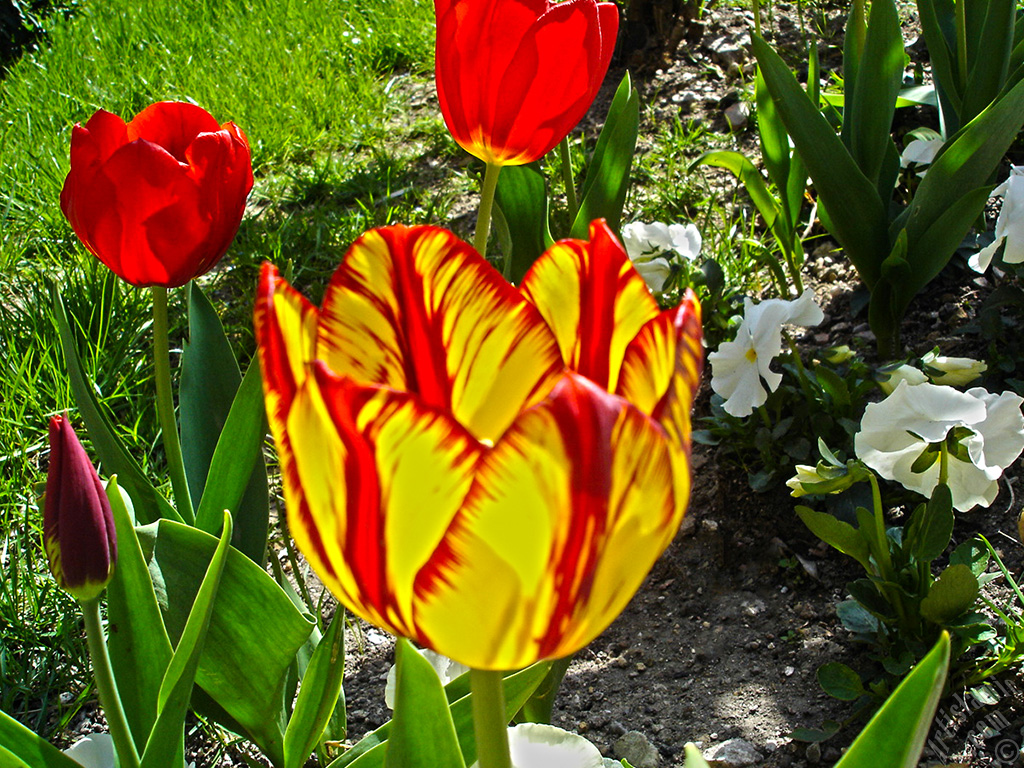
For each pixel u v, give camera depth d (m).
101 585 0.64
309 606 0.88
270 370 0.46
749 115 1.41
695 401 1.06
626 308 0.53
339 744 0.83
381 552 0.43
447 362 0.57
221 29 2.16
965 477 0.83
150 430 1.08
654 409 0.43
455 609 0.42
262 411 0.77
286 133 1.70
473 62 0.72
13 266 1.40
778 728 0.85
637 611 0.93
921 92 1.21
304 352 0.48
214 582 0.67
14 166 1.67
